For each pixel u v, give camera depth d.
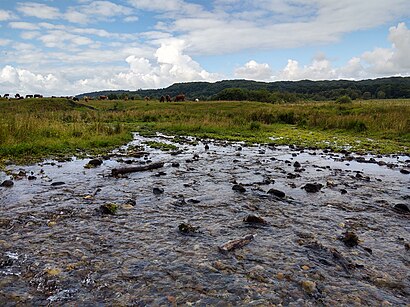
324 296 4.14
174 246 5.47
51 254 5.07
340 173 11.66
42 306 3.83
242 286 4.30
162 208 7.48
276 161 14.21
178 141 22.17
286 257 5.13
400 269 4.87
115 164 12.79
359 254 5.32
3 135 15.40
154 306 3.87
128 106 73.31
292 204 7.93
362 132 27.11
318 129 31.56
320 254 5.26
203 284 4.34
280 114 40.16
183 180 10.37
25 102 63.81
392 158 15.53
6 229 5.99
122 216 6.89
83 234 5.88
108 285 4.28
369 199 8.44
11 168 11.40
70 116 37.72
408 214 7.32
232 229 6.29
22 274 4.48
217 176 11.02
